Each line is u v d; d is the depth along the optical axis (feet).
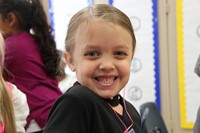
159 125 6.15
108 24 2.19
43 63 5.12
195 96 8.14
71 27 2.36
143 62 8.34
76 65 2.30
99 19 2.21
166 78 8.30
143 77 8.36
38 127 4.83
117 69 2.26
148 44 8.29
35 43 5.12
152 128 5.88
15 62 4.81
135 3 8.21
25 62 4.86
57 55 5.29
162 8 8.18
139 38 8.30
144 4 8.20
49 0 8.32
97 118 2.19
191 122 8.21
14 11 5.07
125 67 2.28
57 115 2.13
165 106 8.36
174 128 8.35
